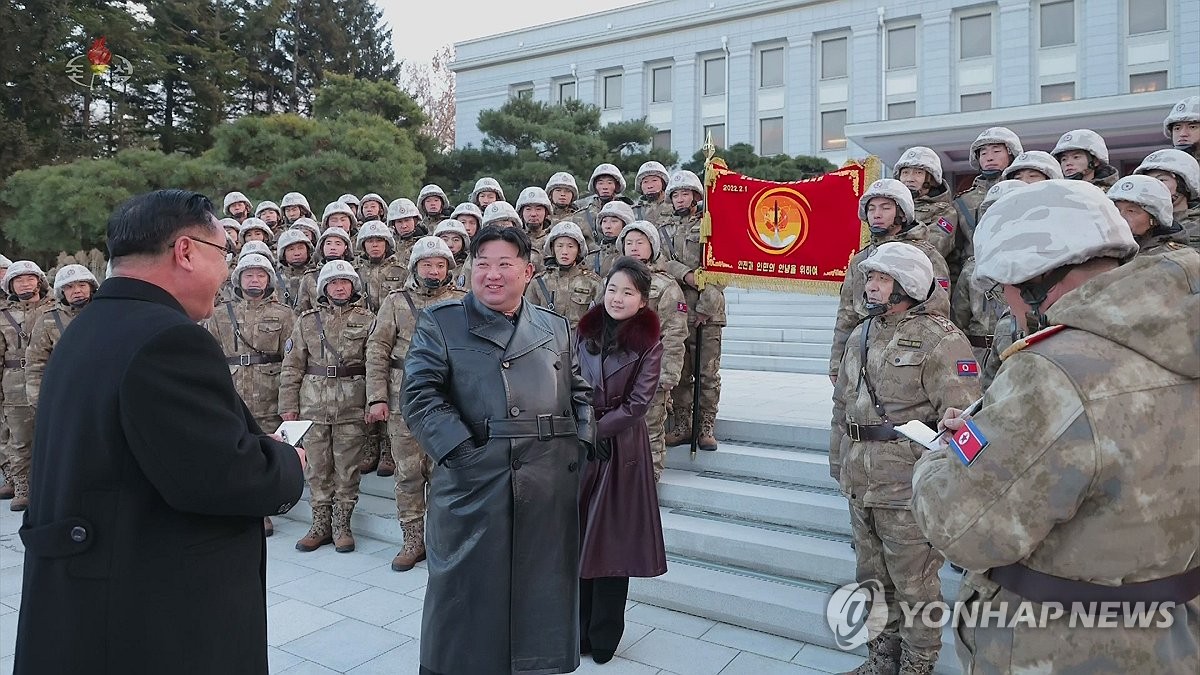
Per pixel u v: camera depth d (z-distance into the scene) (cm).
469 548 255
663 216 619
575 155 2264
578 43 3716
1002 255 164
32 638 172
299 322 561
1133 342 145
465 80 4056
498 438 259
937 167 496
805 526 456
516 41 3878
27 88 1909
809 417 580
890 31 3106
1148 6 2648
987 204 381
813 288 558
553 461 264
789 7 3259
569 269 556
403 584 478
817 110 3234
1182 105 482
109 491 173
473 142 4012
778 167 2416
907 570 314
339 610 436
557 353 279
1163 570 146
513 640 253
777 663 363
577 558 271
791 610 385
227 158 1684
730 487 498
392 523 562
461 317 276
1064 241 156
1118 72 2678
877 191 427
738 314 1095
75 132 2091
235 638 190
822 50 3244
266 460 193
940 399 308
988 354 446
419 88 4291
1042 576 154
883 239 433
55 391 181
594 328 384
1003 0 2862
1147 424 142
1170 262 148
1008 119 1992
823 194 557
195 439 175
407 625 415
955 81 2975
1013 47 2852
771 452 529
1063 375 145
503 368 266
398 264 666
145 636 174
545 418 265
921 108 3025
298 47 3641
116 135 2139
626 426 359
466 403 265
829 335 920
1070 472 142
